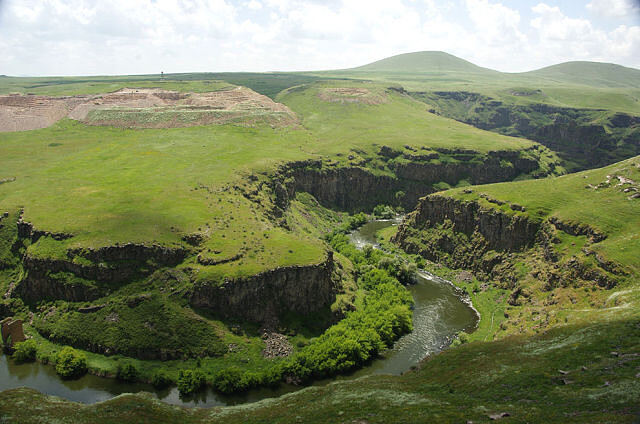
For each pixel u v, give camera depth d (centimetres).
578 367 7281
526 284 14800
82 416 7812
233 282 12794
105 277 13325
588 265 12925
